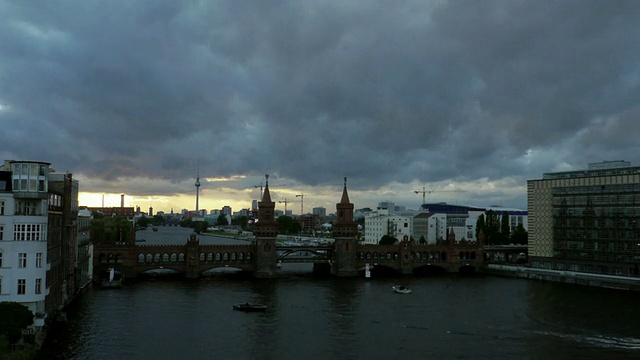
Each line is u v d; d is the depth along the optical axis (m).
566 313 127.88
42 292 92.62
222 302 140.12
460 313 127.94
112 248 186.50
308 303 140.75
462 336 105.31
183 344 97.75
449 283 185.12
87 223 164.38
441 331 109.38
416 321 118.81
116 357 88.62
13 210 90.62
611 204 185.88
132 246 188.75
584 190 195.25
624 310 131.38
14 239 90.00
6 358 67.19
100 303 134.50
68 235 126.38
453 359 90.31
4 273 88.94
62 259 118.56
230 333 106.50
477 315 125.56
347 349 96.19
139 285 169.50
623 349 95.81
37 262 92.00
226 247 199.25
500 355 92.50
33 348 87.25
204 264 194.75
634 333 107.44
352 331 109.31
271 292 159.38
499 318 122.00
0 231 89.50
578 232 196.62
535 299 148.12
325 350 95.44
